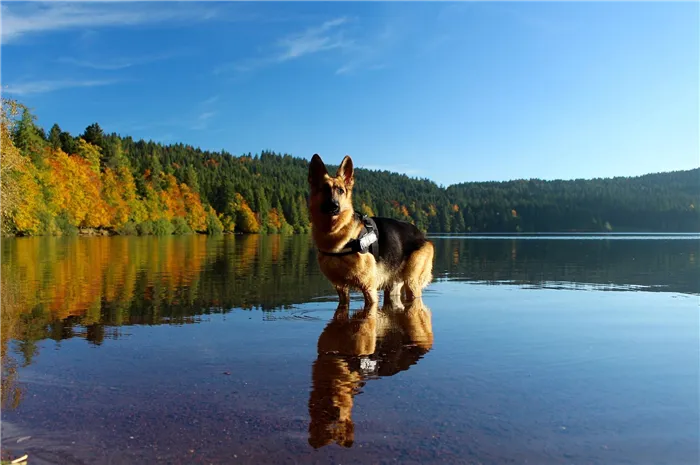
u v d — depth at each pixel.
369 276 6.16
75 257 16.30
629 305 6.24
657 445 2.04
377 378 2.97
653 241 38.53
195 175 112.12
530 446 2.03
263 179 190.50
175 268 11.73
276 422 2.28
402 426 2.23
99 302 6.18
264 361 3.38
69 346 3.83
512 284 8.80
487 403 2.53
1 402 2.56
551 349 3.75
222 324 4.79
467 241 41.06
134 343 3.95
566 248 24.97
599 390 2.75
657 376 3.02
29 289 7.43
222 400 2.58
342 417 2.34
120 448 2.02
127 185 79.25
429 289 8.10
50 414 2.39
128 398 2.62
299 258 16.25
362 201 164.75
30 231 53.16
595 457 1.94
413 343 3.97
